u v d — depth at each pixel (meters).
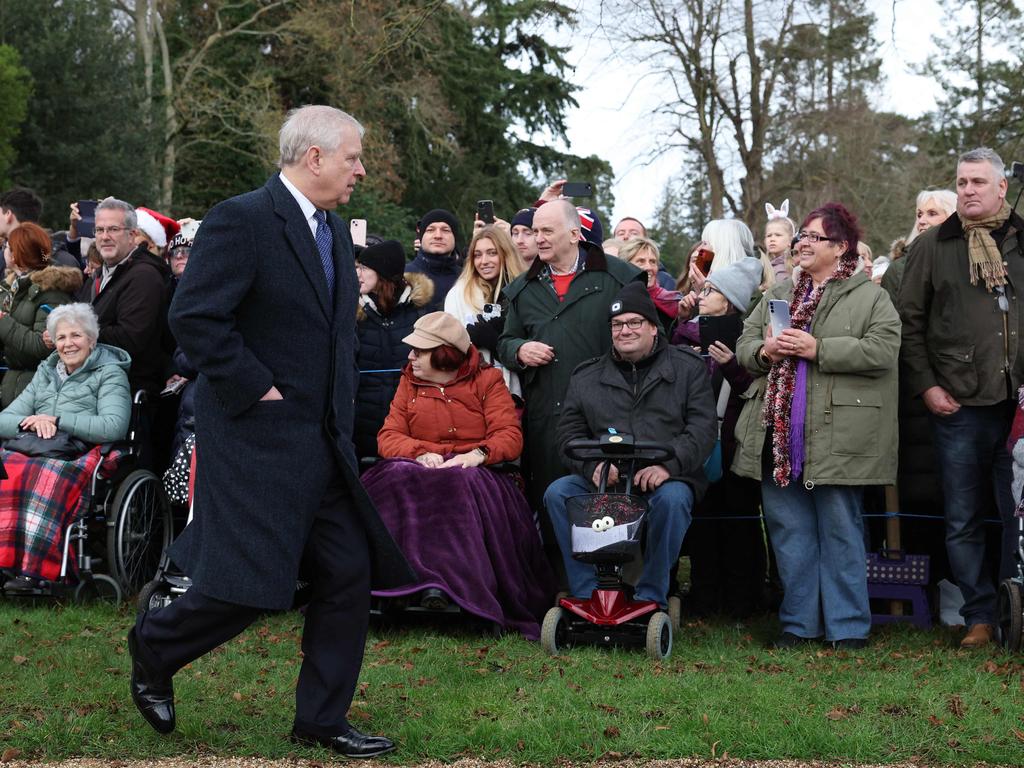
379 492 5.77
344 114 3.76
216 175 27.12
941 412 5.59
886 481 5.39
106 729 3.84
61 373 6.57
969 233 5.52
